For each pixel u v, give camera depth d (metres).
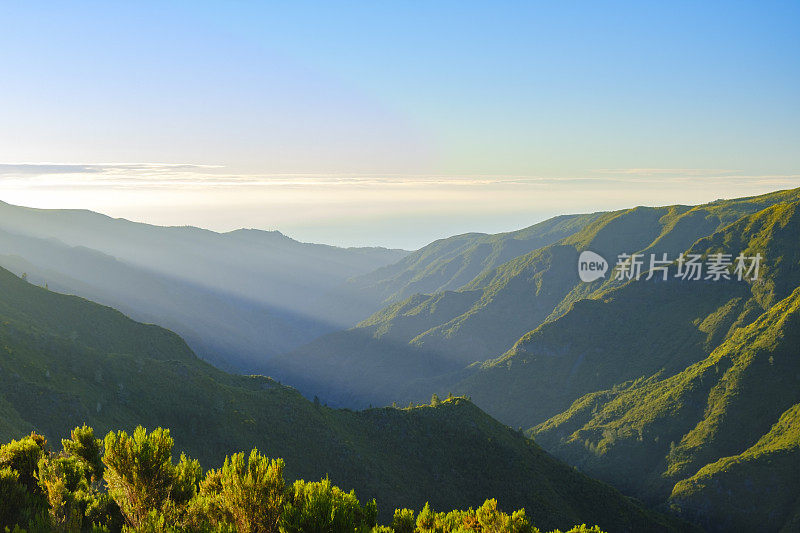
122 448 13.21
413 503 124.69
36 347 129.88
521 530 20.16
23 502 13.60
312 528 11.69
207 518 12.78
